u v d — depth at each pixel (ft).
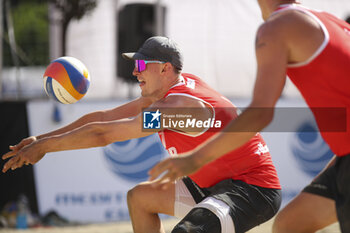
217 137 20.84
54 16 86.63
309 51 21.47
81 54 86.79
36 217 73.15
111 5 86.99
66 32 86.17
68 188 74.69
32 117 76.33
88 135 29.22
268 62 21.17
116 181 75.31
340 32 22.30
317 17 22.16
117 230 65.72
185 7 88.12
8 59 102.63
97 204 74.59
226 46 88.58
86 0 85.51
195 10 88.38
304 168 79.51
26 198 73.92
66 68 35.50
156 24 85.20
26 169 74.49
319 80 21.95
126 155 75.51
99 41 86.79
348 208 23.04
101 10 86.84
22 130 75.92
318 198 26.35
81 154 75.41
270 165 32.19
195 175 32.45
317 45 21.49
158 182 21.47
